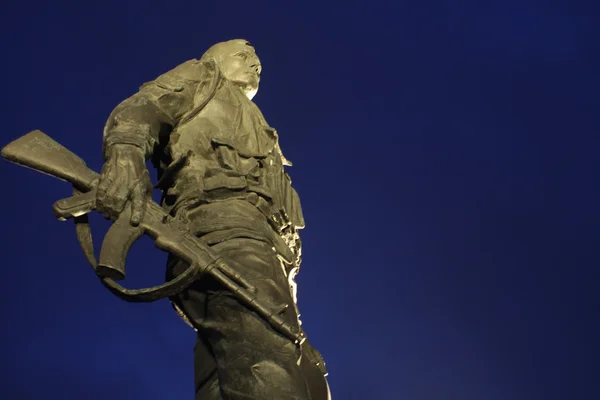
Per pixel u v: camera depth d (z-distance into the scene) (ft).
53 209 18.20
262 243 18.75
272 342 17.37
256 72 22.74
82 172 18.84
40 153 18.98
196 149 20.18
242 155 20.15
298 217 20.65
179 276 17.75
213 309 17.88
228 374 17.26
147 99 19.97
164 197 19.97
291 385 16.96
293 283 19.86
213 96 21.02
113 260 17.58
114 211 18.08
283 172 21.07
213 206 19.19
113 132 19.12
